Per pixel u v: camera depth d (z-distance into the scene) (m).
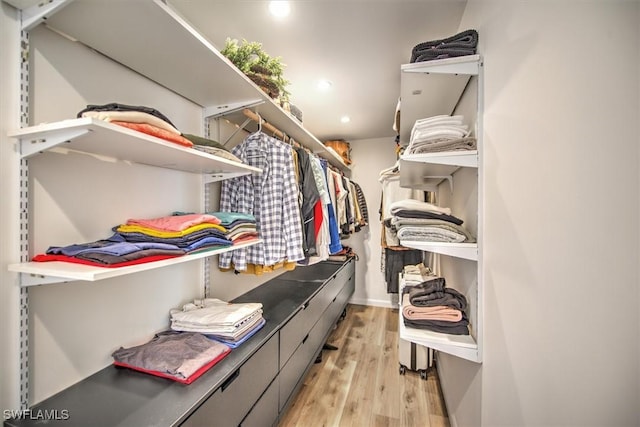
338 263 3.17
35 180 0.78
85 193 0.91
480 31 1.09
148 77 1.15
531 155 0.76
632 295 0.53
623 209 0.54
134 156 0.97
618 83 0.55
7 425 0.72
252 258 1.47
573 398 0.64
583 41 0.61
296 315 1.65
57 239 0.83
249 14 1.36
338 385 1.98
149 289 1.16
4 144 0.71
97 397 0.83
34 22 0.74
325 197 1.80
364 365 2.26
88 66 0.93
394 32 1.50
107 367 0.98
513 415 0.83
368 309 3.66
